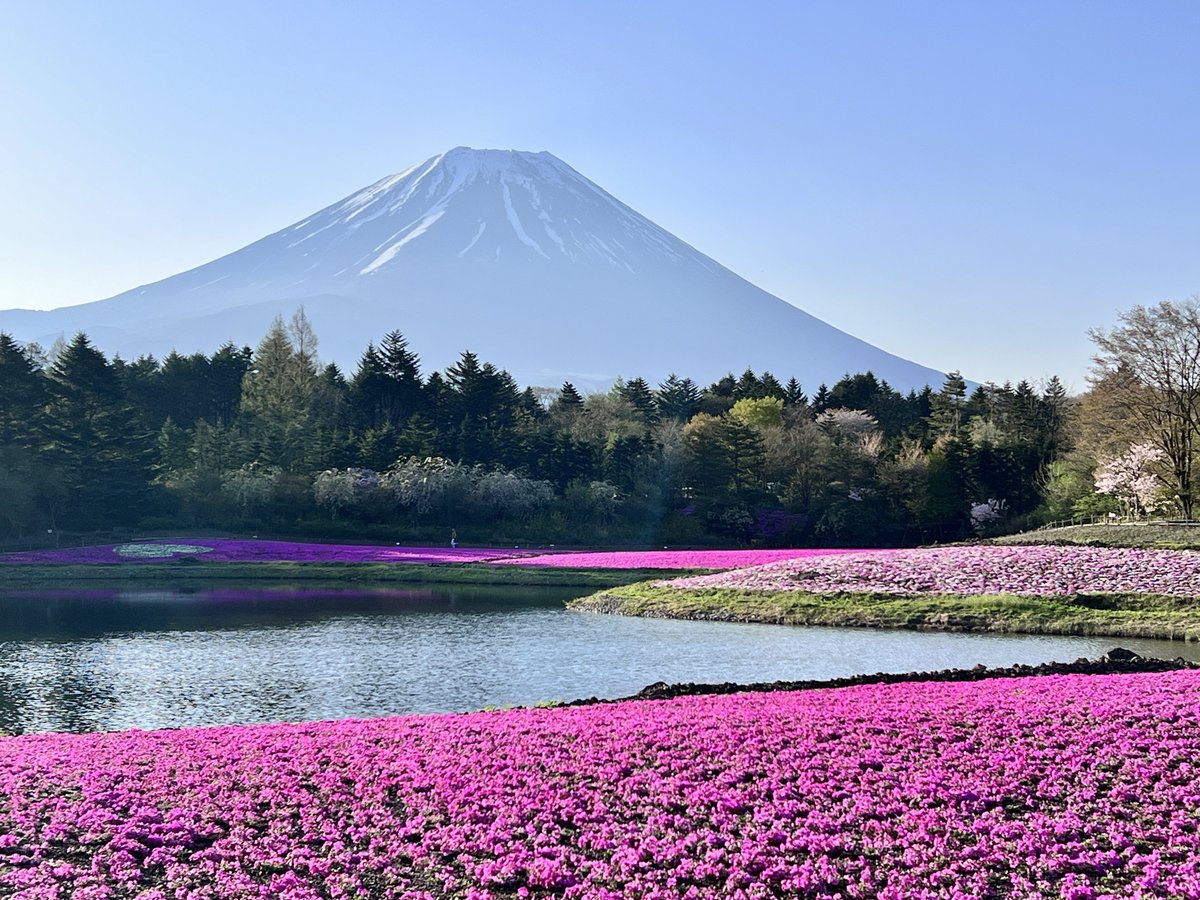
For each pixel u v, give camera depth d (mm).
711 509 98438
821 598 45875
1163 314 68688
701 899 12641
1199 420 68875
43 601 52906
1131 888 12648
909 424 134250
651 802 15945
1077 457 83125
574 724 20875
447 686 30406
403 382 119438
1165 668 27953
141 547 75562
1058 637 38500
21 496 78125
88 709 27719
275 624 43750
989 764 17125
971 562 49906
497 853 14148
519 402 127188
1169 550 50219
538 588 59469
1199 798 15344
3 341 89312
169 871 13359
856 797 15711
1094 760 17188
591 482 100125
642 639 39156
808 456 104812
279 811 15766
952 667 32406
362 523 93562
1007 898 12453
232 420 125625
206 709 27672
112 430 90438
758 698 23578
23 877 12852
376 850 14289
